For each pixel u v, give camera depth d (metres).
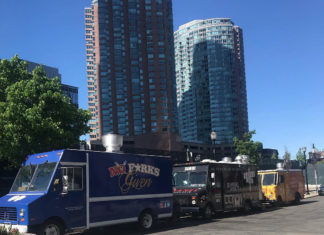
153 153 35.69
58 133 16.09
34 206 11.15
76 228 12.14
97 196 13.00
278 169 29.30
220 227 15.23
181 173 19.77
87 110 18.50
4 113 15.71
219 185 19.69
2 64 18.06
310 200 33.16
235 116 194.62
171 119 153.12
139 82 156.00
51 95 16.44
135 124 153.12
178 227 15.73
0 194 20.64
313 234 12.75
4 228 10.65
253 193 22.75
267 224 16.02
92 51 183.75
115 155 14.02
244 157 24.72
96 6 170.12
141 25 160.12
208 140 195.12
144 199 14.90
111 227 15.95
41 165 12.47
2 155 16.27
